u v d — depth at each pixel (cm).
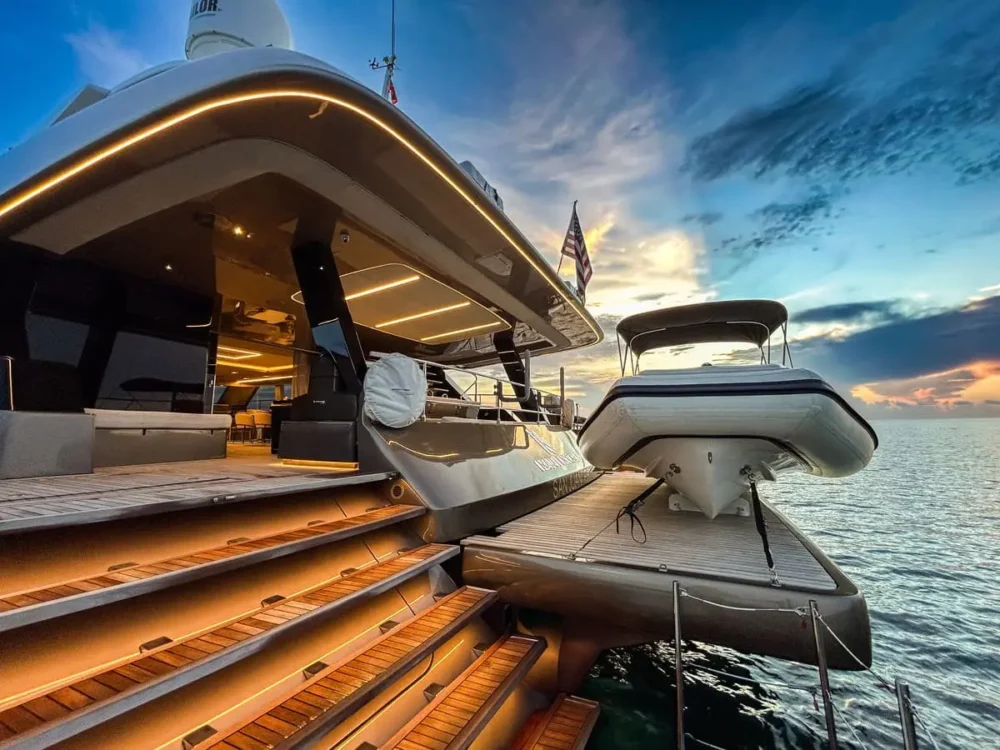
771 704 511
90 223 318
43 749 133
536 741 291
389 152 359
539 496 577
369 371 407
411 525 377
